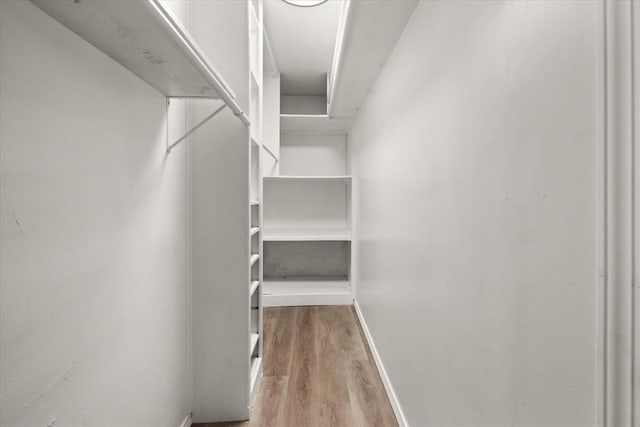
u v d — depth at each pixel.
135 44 0.82
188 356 1.62
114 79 0.95
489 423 0.79
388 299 1.86
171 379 1.42
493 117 0.77
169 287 1.39
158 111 1.26
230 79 1.63
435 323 1.14
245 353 1.66
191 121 1.62
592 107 0.49
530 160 0.64
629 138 0.44
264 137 3.27
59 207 0.74
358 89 2.48
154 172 1.24
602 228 0.47
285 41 2.65
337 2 2.15
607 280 0.46
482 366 0.83
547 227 0.59
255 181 2.12
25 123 0.65
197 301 1.65
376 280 2.22
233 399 1.66
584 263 0.51
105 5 0.63
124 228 1.02
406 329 1.50
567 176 0.54
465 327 0.92
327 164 3.88
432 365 1.17
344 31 1.58
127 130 1.03
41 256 0.69
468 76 0.89
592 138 0.49
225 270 1.65
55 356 0.73
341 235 3.41
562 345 0.56
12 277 0.62
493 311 0.77
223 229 1.64
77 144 0.80
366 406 1.77
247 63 1.63
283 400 1.82
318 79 3.42
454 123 0.98
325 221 3.90
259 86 2.07
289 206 3.88
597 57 0.47
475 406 0.86
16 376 0.63
